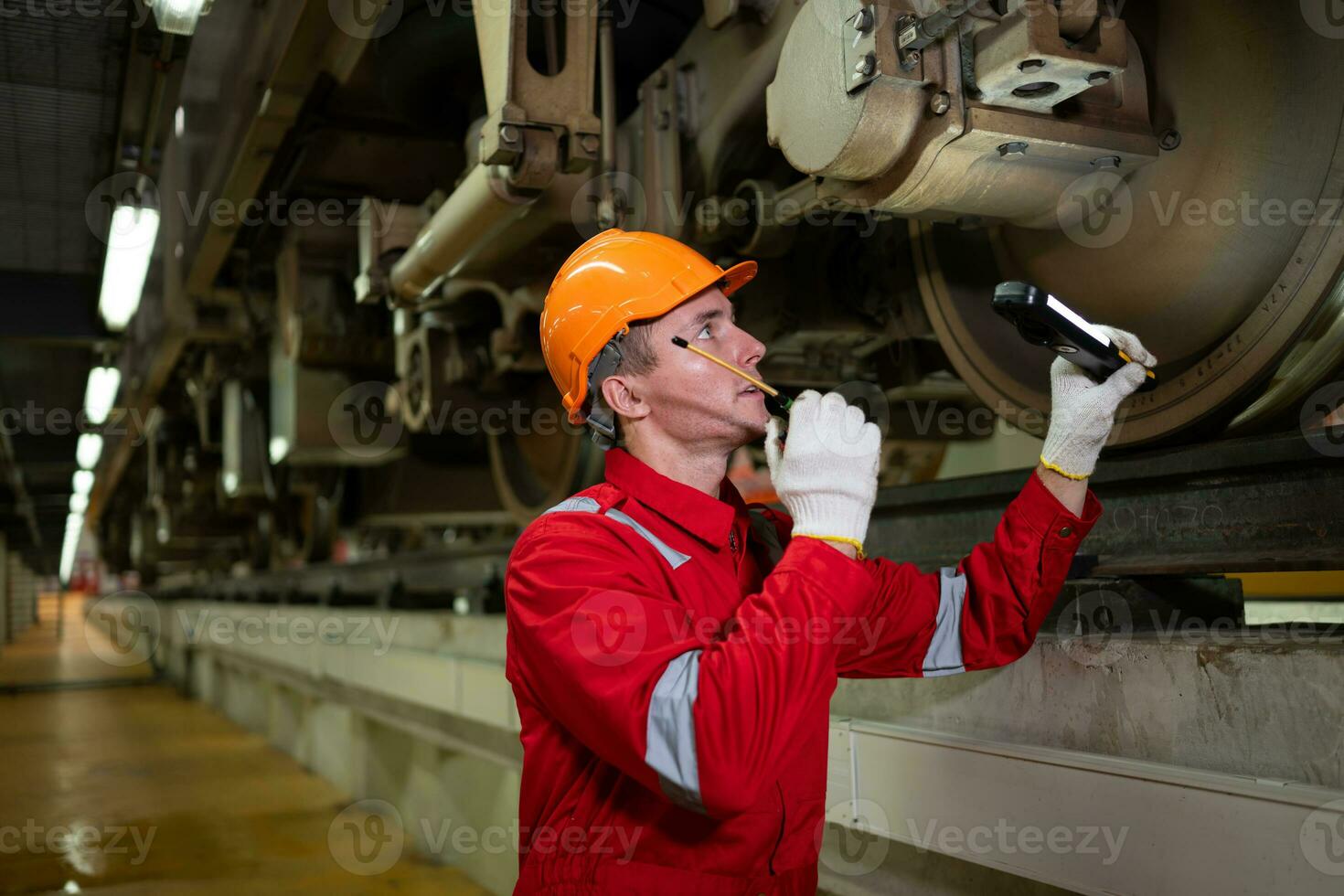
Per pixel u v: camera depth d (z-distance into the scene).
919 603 1.20
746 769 0.86
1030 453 4.42
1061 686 1.26
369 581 5.45
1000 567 1.18
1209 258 1.50
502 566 3.75
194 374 6.77
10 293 6.80
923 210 1.54
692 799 0.89
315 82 2.98
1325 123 1.32
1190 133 1.51
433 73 2.89
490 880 3.04
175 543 9.27
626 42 2.68
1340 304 1.31
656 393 1.09
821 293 2.53
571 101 2.07
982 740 1.35
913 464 4.30
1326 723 0.98
